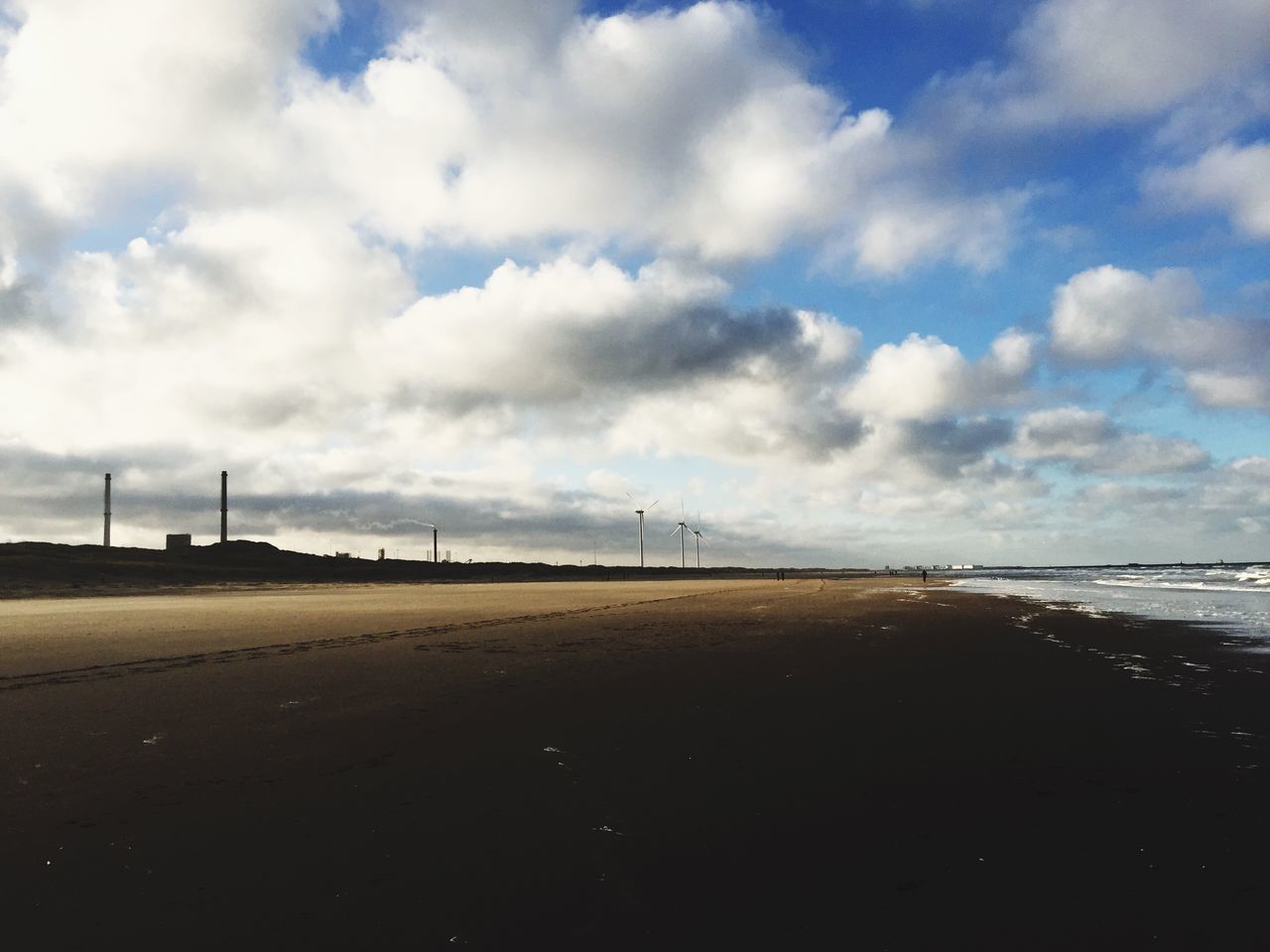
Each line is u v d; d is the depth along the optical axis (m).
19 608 30.98
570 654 13.55
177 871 4.07
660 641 15.82
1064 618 22.42
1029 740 7.03
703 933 3.40
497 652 13.88
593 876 4.02
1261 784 5.62
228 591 56.78
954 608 27.66
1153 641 15.72
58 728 7.52
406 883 3.92
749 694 9.37
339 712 8.28
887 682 10.28
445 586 71.81
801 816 4.97
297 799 5.30
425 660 12.59
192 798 5.32
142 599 41.47
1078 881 3.97
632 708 8.50
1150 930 3.42
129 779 5.78
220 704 8.74
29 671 11.33
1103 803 5.21
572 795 5.41
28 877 3.99
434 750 6.68
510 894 3.79
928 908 3.64
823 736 7.20
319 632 18.02
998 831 4.69
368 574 110.75
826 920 3.52
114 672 11.25
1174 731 7.37
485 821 4.87
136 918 3.51
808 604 30.83
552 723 7.75
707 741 7.02
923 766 6.17
